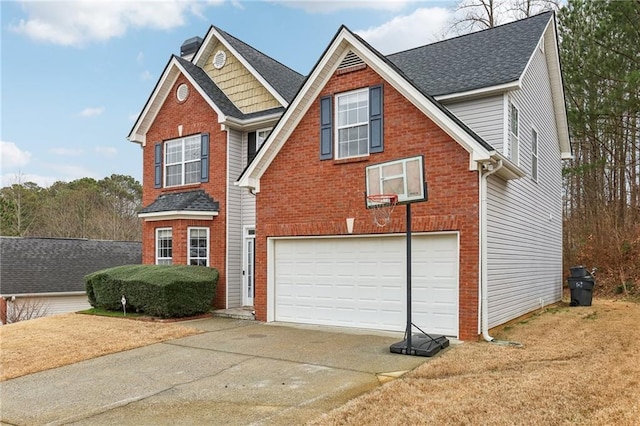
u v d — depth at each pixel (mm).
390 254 10445
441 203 9609
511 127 11117
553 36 14531
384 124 10516
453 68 12328
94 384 6742
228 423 5035
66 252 25281
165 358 8211
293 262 11953
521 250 12172
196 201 14641
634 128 19172
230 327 11234
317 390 6074
